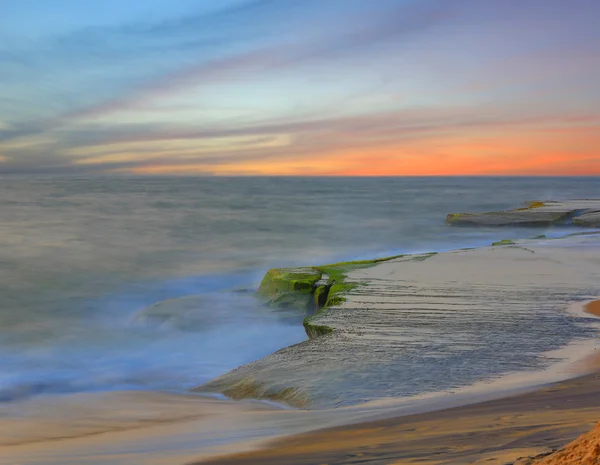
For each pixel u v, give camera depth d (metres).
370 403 8.13
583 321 13.12
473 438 5.01
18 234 43.28
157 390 10.73
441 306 14.84
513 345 11.15
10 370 12.75
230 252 34.78
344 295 16.30
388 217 59.75
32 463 5.78
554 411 5.91
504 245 27.19
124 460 5.57
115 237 42.03
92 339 15.82
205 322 16.69
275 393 9.29
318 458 4.97
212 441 6.25
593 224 43.97
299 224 51.88
